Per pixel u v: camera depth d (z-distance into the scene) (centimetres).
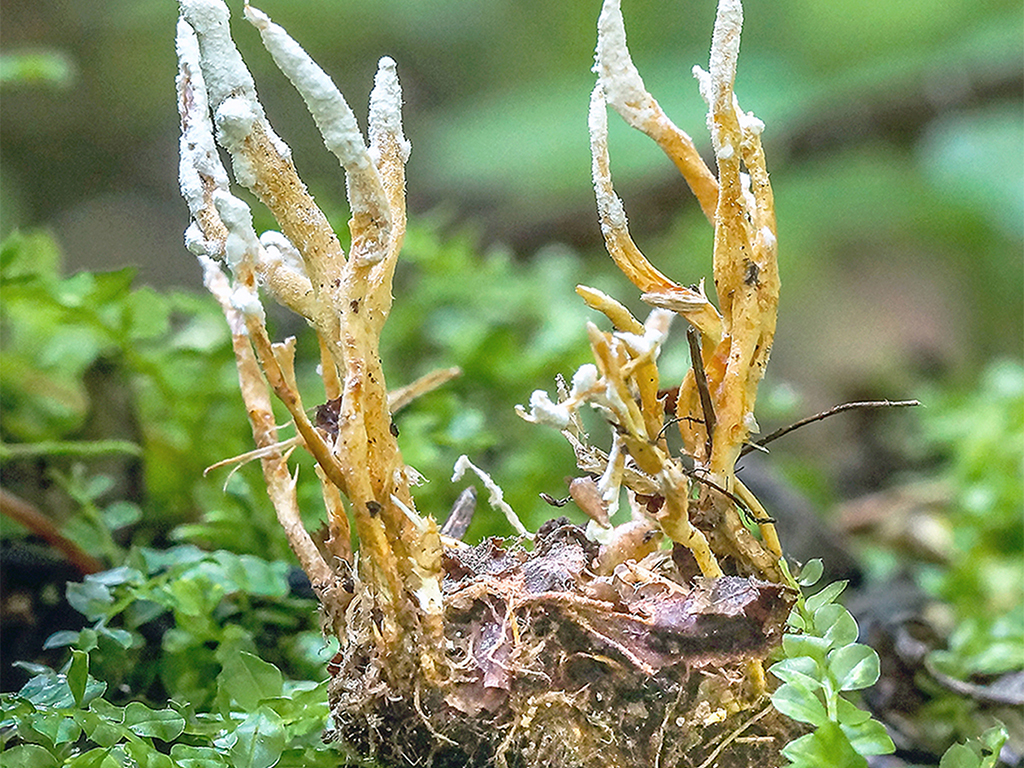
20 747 12
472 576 12
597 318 26
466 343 24
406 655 12
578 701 12
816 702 11
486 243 44
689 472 12
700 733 12
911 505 29
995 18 51
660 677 12
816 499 28
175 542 18
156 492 19
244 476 18
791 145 47
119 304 19
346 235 21
